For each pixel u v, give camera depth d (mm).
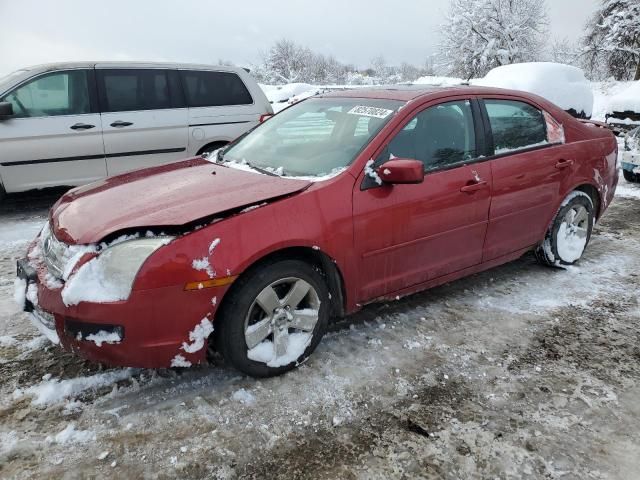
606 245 5094
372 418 2541
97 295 2365
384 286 3193
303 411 2584
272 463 2256
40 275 2625
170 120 6535
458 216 3402
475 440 2400
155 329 2426
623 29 29141
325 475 2195
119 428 2441
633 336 3340
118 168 6367
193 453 2301
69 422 2475
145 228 2447
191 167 3512
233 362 2689
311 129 3568
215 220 2533
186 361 2555
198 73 6762
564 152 4121
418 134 3301
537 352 3143
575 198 4266
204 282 2445
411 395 2719
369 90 3842
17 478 2148
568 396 2725
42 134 5867
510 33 28562
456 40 29562
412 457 2295
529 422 2525
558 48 32688
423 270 3361
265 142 3713
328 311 3020
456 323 3482
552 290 4020
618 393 2756
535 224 4035
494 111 3750
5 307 3639
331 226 2820
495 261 3855
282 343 2814
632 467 2252
